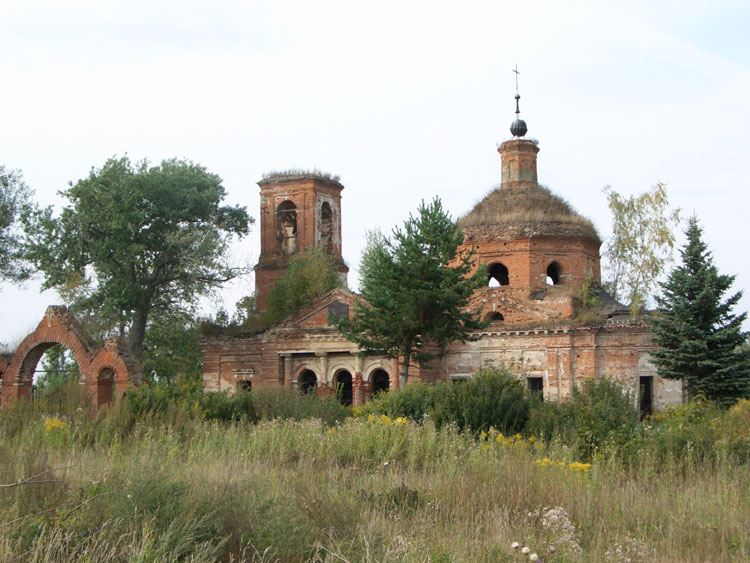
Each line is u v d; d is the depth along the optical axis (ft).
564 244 143.54
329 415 92.17
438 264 116.67
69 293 158.20
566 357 128.98
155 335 184.96
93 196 157.48
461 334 120.57
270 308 149.89
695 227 117.70
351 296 139.85
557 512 39.19
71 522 32.27
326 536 34.65
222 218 171.94
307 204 159.12
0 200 161.48
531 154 155.33
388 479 50.98
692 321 113.70
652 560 35.35
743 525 40.60
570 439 69.72
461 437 65.77
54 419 75.46
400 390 94.84
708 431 64.23
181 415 75.51
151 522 32.32
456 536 37.04
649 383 127.75
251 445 62.69
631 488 47.96
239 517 34.91
